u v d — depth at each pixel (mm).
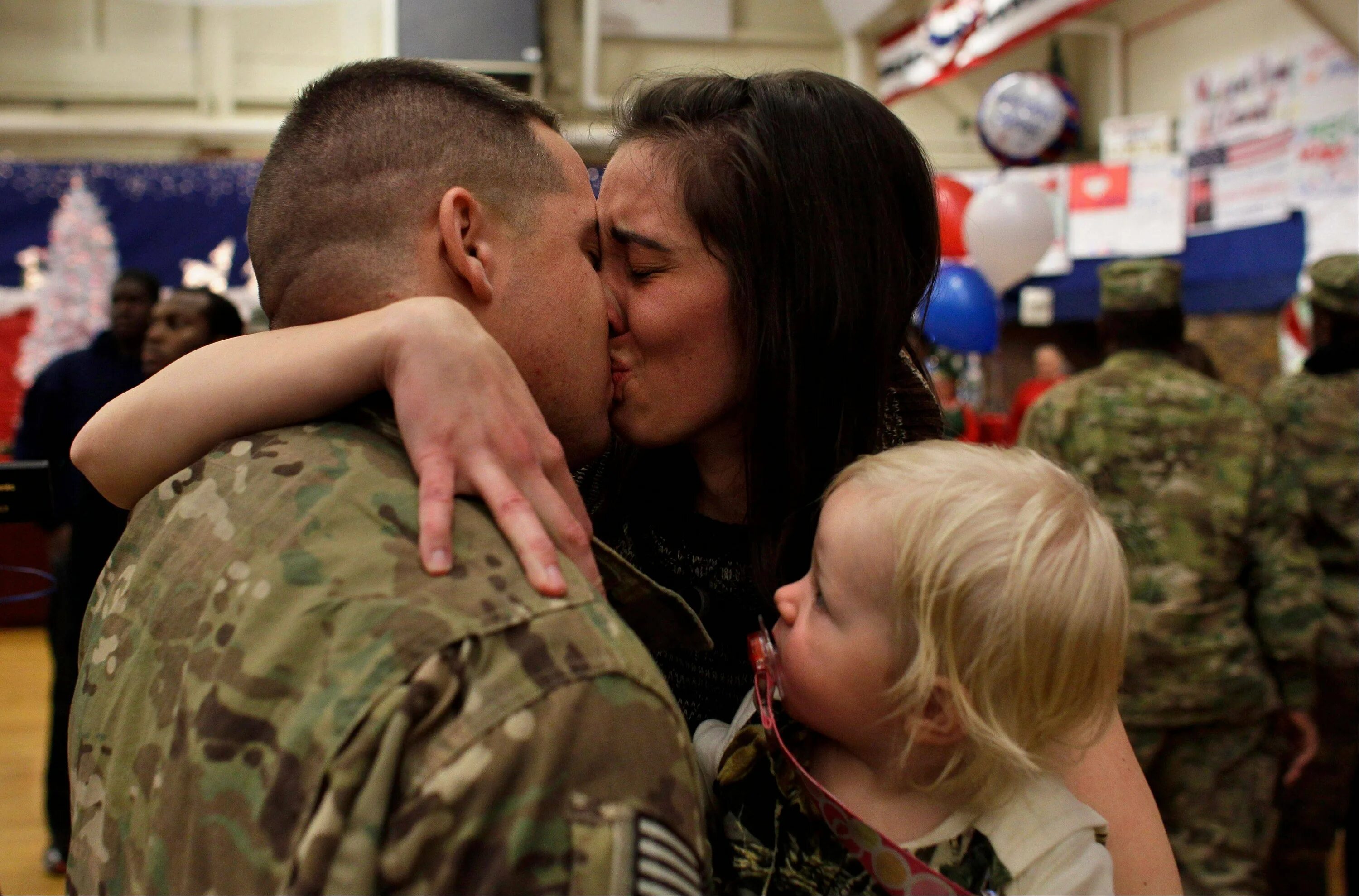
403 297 646
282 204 667
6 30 5715
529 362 690
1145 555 1910
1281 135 5086
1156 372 2010
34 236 4863
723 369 766
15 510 1015
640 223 748
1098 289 5648
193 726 503
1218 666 1875
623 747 484
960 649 645
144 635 570
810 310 746
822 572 703
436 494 538
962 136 6910
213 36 5875
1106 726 689
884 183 769
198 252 4969
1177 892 724
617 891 453
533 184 691
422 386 566
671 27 6164
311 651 491
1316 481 2170
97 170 4879
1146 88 6160
